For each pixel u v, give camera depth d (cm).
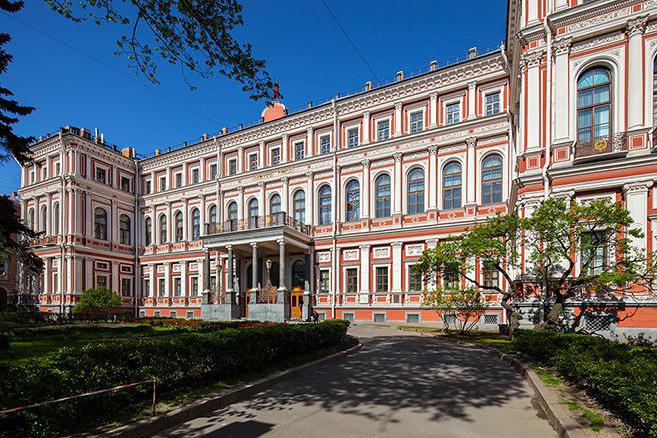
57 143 3709
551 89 1689
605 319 1492
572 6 1694
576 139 1645
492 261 1609
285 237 2766
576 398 657
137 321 2625
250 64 795
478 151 2494
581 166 1577
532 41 1758
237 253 3303
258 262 3275
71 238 3488
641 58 1545
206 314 2997
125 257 3888
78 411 538
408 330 2180
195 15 708
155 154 4109
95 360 608
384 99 2836
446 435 559
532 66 1747
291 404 716
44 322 2516
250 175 3375
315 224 3050
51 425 496
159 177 4009
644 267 1434
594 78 1652
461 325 2264
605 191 1570
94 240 3650
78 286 3472
